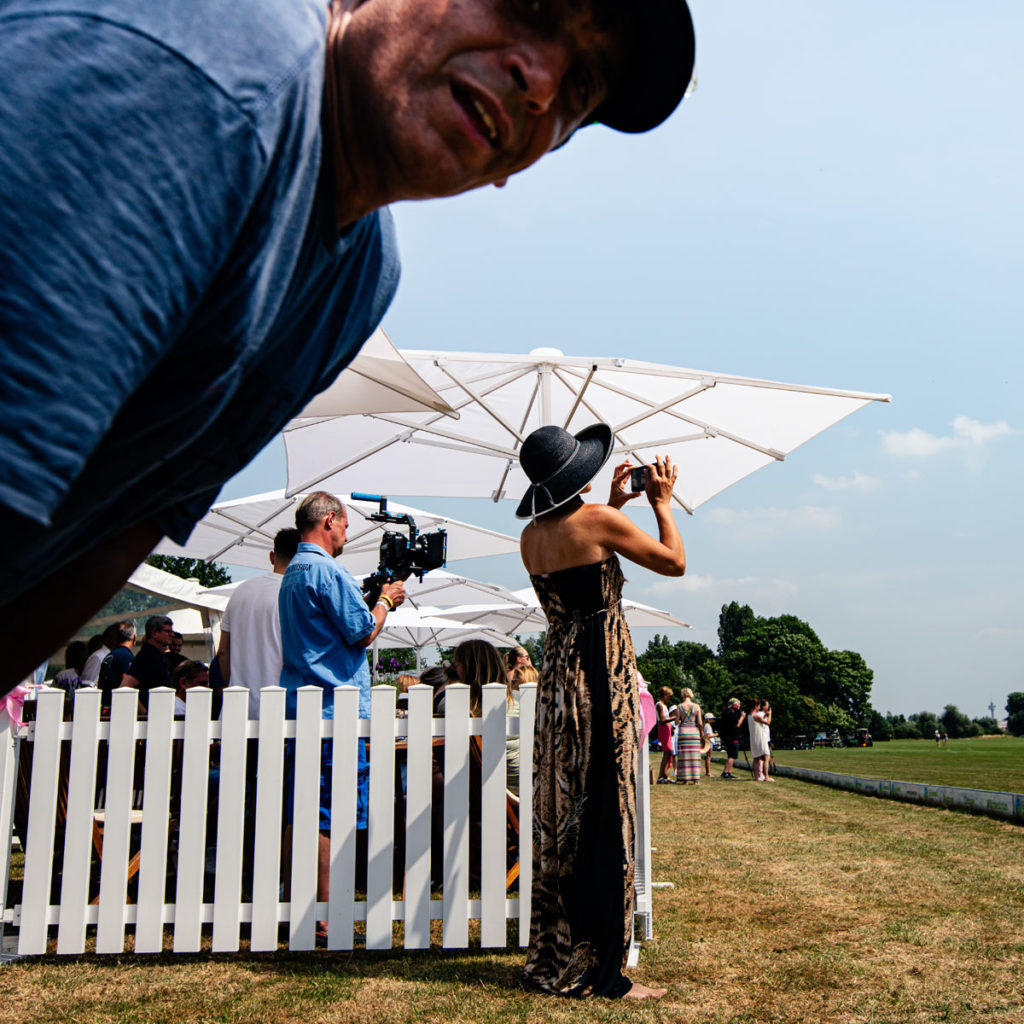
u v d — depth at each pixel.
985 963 3.42
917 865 5.64
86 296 0.56
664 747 17.22
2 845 3.82
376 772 3.88
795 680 92.75
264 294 0.76
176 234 0.60
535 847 3.33
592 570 3.34
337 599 4.03
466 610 15.48
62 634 1.04
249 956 3.73
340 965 3.57
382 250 1.12
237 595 4.62
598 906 3.13
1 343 0.54
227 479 1.08
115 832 3.81
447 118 0.82
